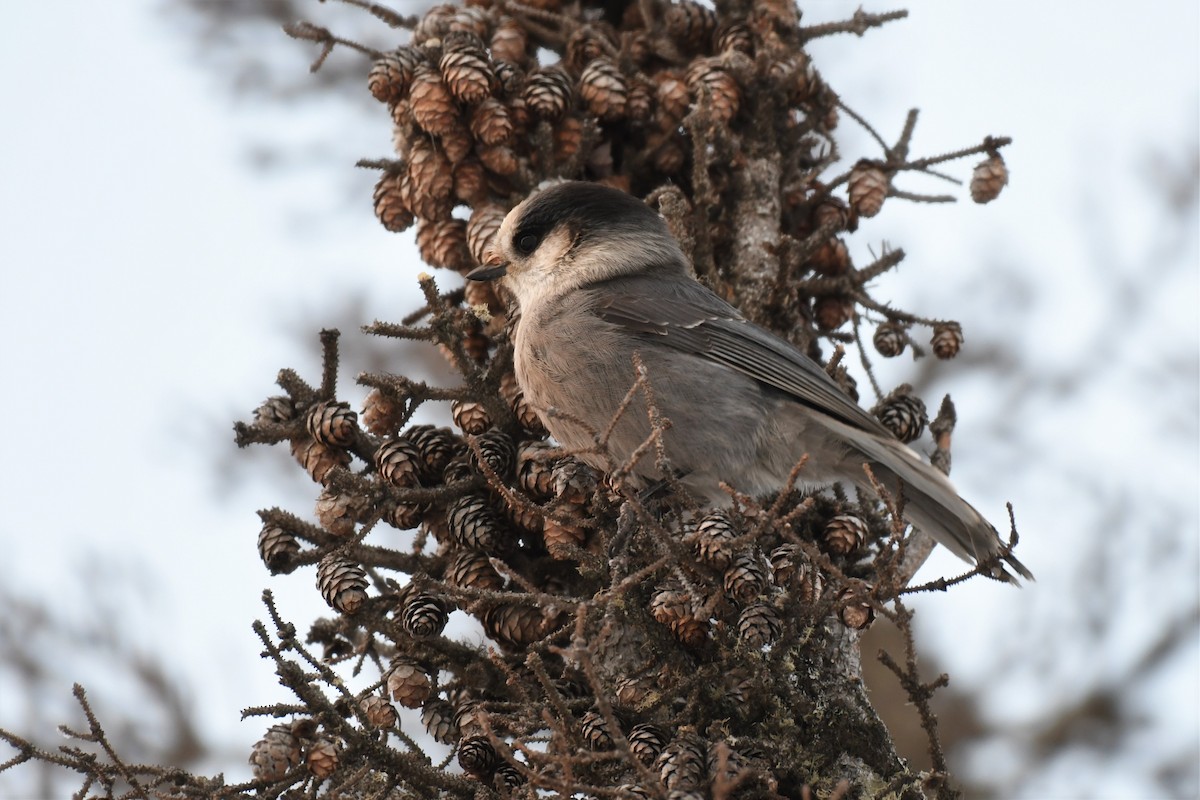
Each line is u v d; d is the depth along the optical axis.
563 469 9.16
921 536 10.51
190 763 12.98
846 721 9.20
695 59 11.51
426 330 9.61
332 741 8.57
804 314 11.15
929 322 10.89
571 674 9.01
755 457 10.21
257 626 8.54
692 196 11.43
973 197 10.92
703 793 8.16
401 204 11.00
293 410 9.87
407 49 10.63
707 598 8.70
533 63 11.41
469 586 9.37
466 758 8.74
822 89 11.49
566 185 10.78
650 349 10.16
